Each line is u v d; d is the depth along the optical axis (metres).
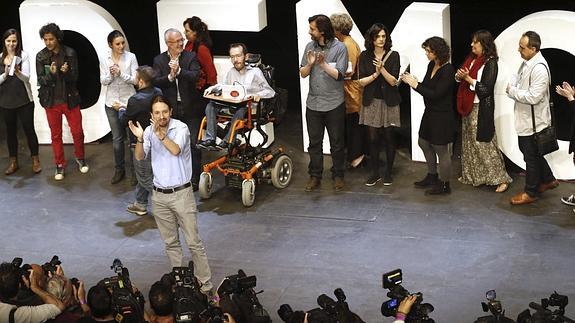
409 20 10.51
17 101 10.98
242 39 13.41
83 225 9.99
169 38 10.18
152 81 9.68
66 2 11.46
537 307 6.67
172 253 8.64
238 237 9.53
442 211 9.84
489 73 9.76
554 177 10.02
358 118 10.61
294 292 8.51
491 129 10.02
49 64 10.74
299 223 9.76
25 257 9.40
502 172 10.18
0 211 10.39
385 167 10.95
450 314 8.06
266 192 10.48
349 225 9.66
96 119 11.95
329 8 10.79
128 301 6.57
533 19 9.98
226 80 10.27
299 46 11.01
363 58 10.12
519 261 8.82
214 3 11.03
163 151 8.22
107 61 10.65
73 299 7.10
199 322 6.41
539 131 9.56
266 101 10.23
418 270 8.75
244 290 6.97
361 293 8.43
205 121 10.23
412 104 10.75
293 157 11.38
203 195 10.27
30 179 11.16
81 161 11.27
